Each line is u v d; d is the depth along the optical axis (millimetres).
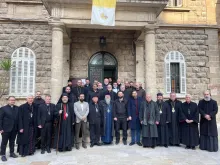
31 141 7875
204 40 14852
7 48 13422
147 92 10867
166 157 7430
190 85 14445
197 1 15148
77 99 9820
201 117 8727
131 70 14648
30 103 8008
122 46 14742
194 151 8289
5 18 13359
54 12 10539
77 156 7574
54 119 8438
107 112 9211
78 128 8617
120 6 10820
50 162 6969
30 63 13531
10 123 7492
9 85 13211
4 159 7227
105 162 6871
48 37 13797
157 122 8742
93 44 14594
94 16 10227
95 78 14531
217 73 14695
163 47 14516
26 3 13875
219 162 6949
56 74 10289
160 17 14727
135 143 9336
